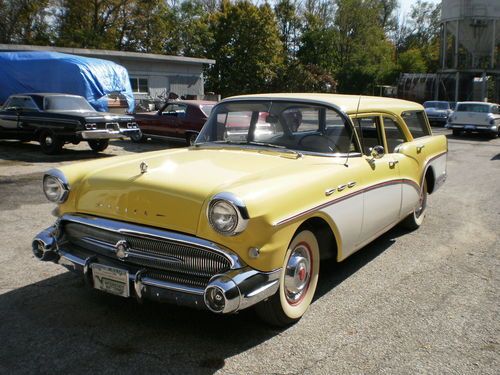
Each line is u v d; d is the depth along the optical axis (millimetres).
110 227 3270
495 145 17438
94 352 3125
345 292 4176
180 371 2936
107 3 40125
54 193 3660
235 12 41594
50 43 39281
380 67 53000
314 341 3332
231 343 3279
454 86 38312
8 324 3467
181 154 4219
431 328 3559
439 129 26422
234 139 4516
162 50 42438
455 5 36219
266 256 3043
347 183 3910
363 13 56281
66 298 3908
